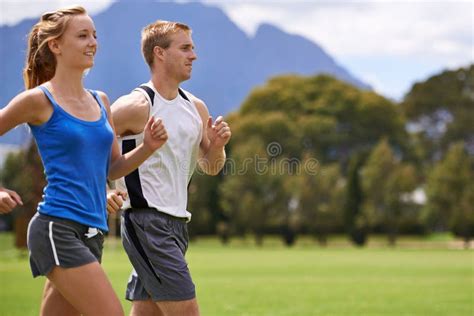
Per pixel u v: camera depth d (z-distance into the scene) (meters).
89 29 11.73
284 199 134.12
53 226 11.21
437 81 184.12
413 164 174.75
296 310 27.16
